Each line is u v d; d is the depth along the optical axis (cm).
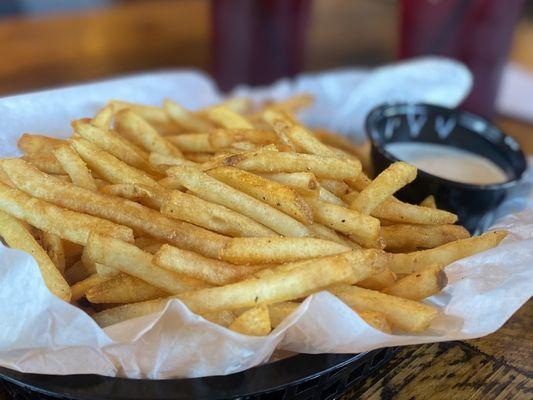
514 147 30
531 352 21
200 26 59
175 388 17
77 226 20
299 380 18
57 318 17
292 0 47
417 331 19
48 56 48
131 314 19
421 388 20
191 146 26
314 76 38
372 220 20
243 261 19
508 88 46
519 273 20
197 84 36
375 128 30
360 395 20
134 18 59
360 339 18
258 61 49
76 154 22
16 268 18
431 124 32
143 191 21
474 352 21
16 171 21
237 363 18
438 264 20
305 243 19
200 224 20
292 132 23
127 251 19
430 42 41
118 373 18
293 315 18
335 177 22
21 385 17
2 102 27
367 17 66
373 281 20
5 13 69
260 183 20
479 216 27
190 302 18
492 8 38
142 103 33
